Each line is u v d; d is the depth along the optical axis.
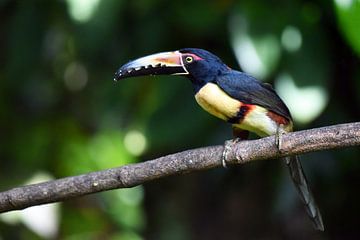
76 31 10.38
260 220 11.40
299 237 11.34
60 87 11.60
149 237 11.97
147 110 10.55
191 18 9.84
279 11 9.30
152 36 10.29
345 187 10.95
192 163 7.12
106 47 10.52
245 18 9.17
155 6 10.23
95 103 11.24
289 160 8.09
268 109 7.86
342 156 10.40
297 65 9.22
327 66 9.34
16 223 10.60
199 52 7.93
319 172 10.45
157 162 7.14
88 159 11.38
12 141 11.43
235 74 7.94
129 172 7.15
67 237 11.51
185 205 11.75
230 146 7.10
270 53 9.01
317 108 9.06
